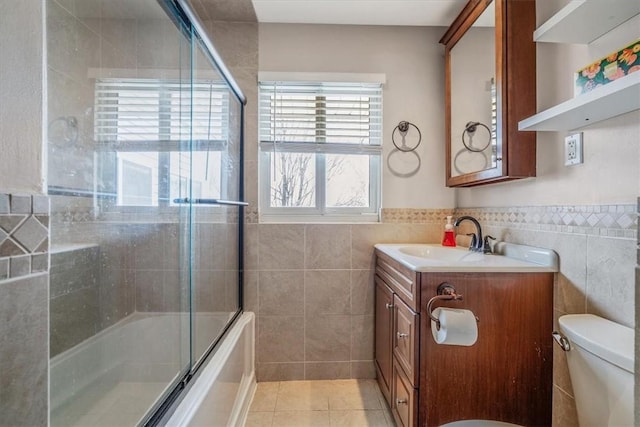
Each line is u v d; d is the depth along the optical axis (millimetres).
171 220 1512
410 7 1744
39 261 495
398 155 1946
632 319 856
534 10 1239
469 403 1117
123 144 1435
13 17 494
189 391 1066
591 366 786
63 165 1190
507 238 1440
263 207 1990
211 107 1603
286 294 1867
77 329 1199
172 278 1483
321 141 1963
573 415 1031
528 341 1115
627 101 807
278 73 1885
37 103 509
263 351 1861
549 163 1181
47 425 504
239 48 1892
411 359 1161
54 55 1172
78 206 1230
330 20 1869
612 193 919
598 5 837
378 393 1728
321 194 2016
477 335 1030
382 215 1933
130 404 1149
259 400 1671
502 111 1256
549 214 1172
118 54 1408
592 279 980
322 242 1876
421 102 1947
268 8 1756
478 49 1538
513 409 1117
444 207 1953
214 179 1624
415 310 1132
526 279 1120
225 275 1709
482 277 1117
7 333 450
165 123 1515
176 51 1493
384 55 1933
